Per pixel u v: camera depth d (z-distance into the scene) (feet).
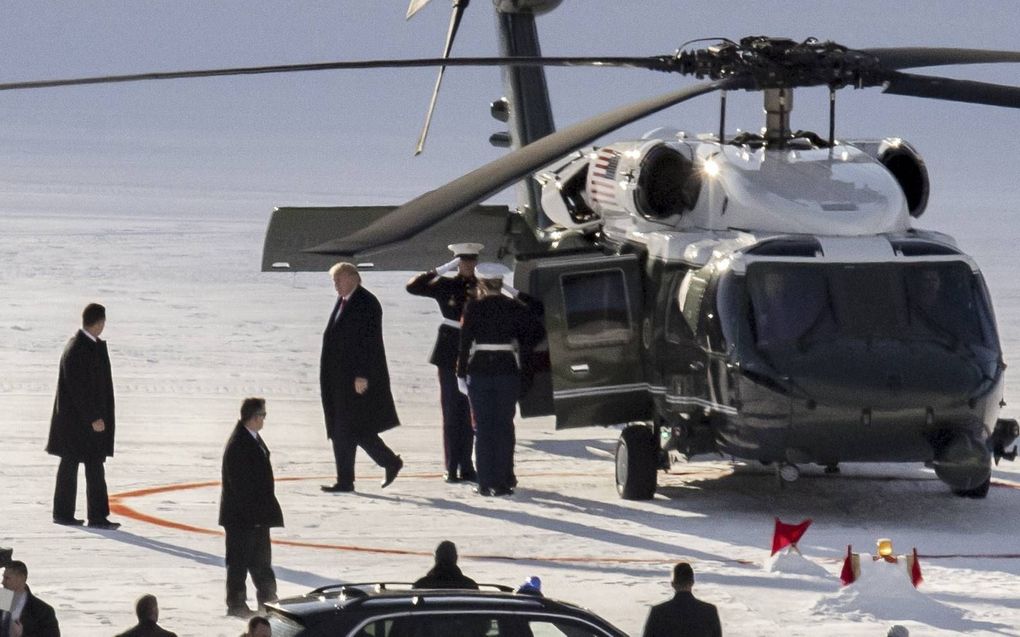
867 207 178.60
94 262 502.79
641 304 187.73
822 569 149.59
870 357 168.76
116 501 177.58
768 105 187.73
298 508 176.55
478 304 185.06
